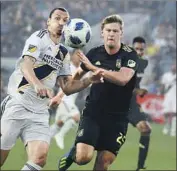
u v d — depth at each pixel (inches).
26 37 2778.1
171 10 2935.5
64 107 1401.3
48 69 732.7
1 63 2630.4
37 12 2952.8
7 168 1154.0
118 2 2984.7
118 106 780.6
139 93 1127.6
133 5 2982.3
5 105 745.0
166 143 1726.1
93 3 3014.3
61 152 1432.1
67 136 1859.0
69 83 761.0
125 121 791.1
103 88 774.5
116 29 767.1
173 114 2060.8
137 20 2874.0
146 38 2834.6
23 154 1374.3
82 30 733.3
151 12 2940.5
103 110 779.4
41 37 721.6
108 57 780.0
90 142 771.4
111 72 731.4
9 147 741.3
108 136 781.9
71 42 733.9
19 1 2955.2
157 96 2434.8
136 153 1455.5
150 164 1259.8
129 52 776.3
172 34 2859.3
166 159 1353.3
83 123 784.3
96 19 2955.2
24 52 713.0
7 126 733.9
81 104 2325.3
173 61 2706.7
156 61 2689.5
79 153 767.7
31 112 732.7
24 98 731.4
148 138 1109.7
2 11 2898.6
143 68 1144.2
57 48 735.1
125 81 738.2
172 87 2123.5
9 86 748.6
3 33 2778.1
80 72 793.6
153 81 2559.1
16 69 745.0
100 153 788.6
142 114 1116.5
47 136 729.6
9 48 2714.1
